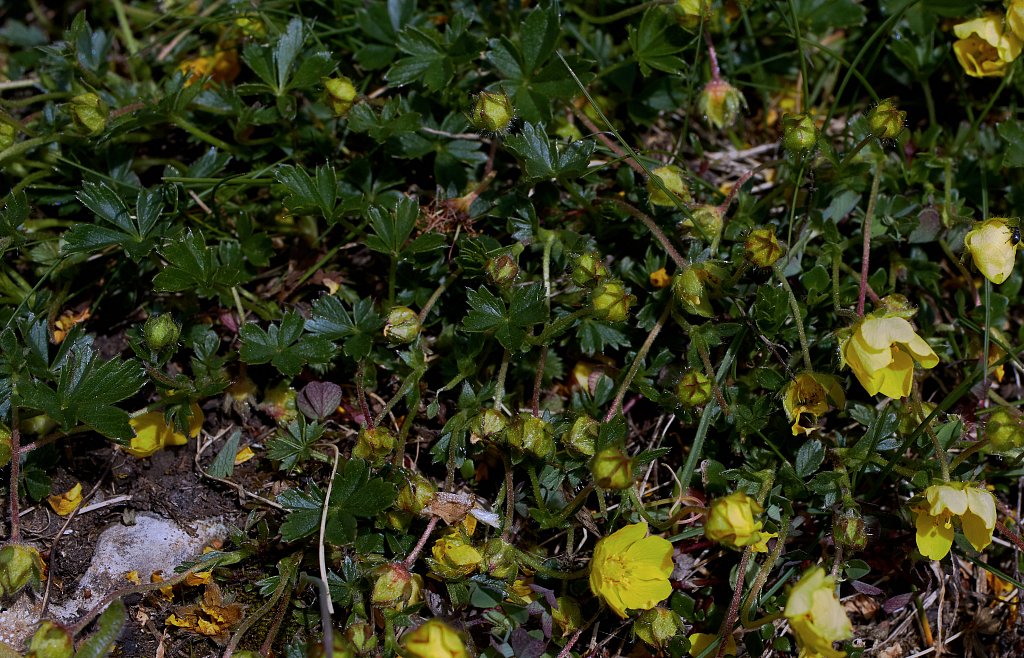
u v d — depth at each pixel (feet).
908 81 1.52
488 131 1.38
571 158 1.38
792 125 1.37
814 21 1.52
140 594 1.32
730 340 1.40
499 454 1.35
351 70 1.52
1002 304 1.42
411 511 1.29
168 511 1.36
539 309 1.33
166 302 1.42
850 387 1.41
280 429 1.37
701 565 1.37
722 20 1.52
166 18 1.57
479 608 1.31
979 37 1.46
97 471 1.37
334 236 1.47
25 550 1.28
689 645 1.29
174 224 1.45
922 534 1.29
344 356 1.40
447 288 1.42
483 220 1.45
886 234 1.43
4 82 1.52
